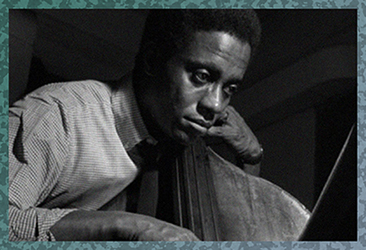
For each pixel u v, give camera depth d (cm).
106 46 244
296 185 274
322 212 47
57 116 98
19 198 85
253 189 118
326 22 248
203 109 101
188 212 105
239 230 109
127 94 109
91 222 77
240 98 292
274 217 114
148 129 110
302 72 263
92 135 104
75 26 229
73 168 101
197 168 117
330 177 47
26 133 92
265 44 273
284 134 286
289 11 262
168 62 101
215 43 98
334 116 269
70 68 244
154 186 116
